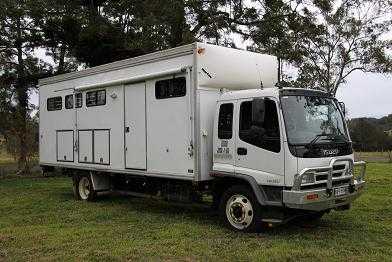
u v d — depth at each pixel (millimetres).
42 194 14750
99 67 12039
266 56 10375
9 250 7656
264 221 8328
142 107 10570
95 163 12266
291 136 7941
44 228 9352
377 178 17516
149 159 10391
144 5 21625
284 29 22266
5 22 24031
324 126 8500
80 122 12875
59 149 13891
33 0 23312
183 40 21047
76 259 7035
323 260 6859
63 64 25891
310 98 8531
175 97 9625
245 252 7273
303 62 21812
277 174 8016
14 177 22594
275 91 8164
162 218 10148
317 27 21859
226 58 9516
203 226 9211
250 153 8406
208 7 22172
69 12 24109
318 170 7957
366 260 6844
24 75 24969
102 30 22609
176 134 9602
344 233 8562
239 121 8625
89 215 10711
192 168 9195
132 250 7441
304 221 9562
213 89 9320
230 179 8859
